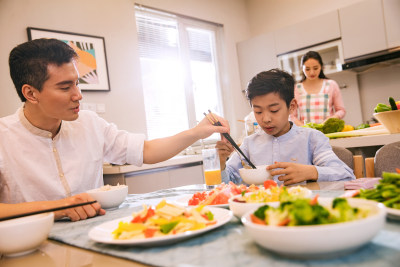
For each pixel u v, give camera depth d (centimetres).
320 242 37
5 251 58
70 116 108
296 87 313
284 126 141
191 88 389
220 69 431
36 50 98
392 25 322
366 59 317
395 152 112
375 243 43
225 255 45
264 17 451
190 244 51
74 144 128
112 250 53
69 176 125
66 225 81
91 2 290
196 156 280
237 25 447
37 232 59
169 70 369
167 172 259
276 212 45
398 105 152
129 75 311
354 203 49
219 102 428
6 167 117
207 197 83
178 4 371
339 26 354
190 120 382
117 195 96
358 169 129
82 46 276
